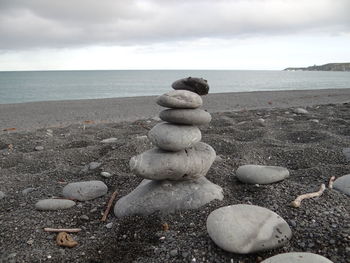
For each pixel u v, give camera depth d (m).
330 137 1.38
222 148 1.30
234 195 0.83
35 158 1.26
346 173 0.95
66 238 0.67
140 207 0.76
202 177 0.87
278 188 0.83
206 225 0.64
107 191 0.92
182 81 0.85
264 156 1.18
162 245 0.62
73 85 8.59
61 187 0.97
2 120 2.32
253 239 0.58
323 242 0.59
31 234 0.70
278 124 1.77
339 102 2.92
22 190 0.97
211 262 0.56
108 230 0.71
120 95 5.41
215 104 3.01
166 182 0.81
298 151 1.19
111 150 1.33
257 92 4.24
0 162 1.23
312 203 0.73
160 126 0.81
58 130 1.82
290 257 0.51
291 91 4.30
